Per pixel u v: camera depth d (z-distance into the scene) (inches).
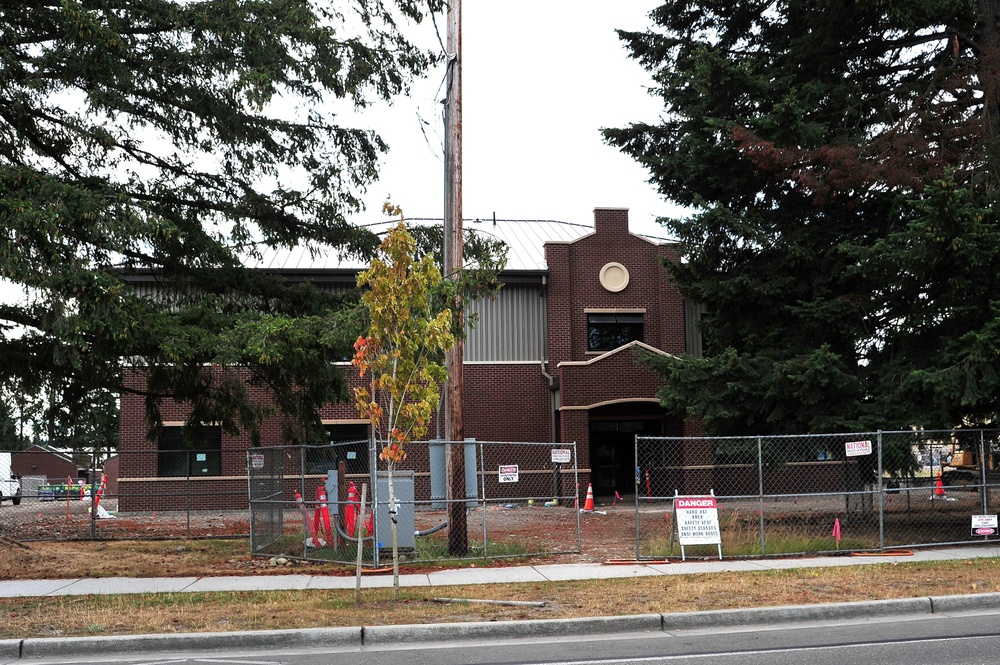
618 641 370.6
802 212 839.7
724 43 968.9
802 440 818.8
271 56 691.4
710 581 488.1
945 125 759.7
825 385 732.0
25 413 765.9
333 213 791.1
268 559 621.0
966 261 653.3
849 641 356.8
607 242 1284.4
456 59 664.4
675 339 1262.3
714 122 797.2
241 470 1182.3
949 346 665.0
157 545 727.1
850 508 918.4
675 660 329.4
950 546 646.5
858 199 799.1
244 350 668.7
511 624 384.8
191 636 366.0
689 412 805.2
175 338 638.5
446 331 484.7
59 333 572.4
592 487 1240.8
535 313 1277.1
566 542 698.2
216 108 707.4
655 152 978.7
